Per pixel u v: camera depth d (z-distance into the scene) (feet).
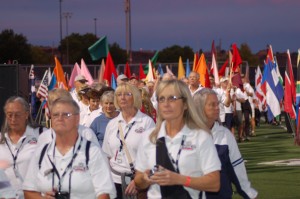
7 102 22.02
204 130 17.33
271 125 95.91
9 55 251.60
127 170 25.30
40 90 62.59
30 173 18.16
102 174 17.90
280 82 70.08
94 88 31.76
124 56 272.92
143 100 31.76
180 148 17.22
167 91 17.22
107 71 57.52
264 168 48.11
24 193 18.37
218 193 19.02
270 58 67.82
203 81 61.98
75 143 17.93
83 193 17.85
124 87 25.58
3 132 22.21
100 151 18.04
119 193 25.61
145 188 18.47
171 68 112.78
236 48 60.80
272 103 67.36
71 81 65.16
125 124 25.64
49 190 17.81
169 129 17.57
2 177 15.88
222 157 19.66
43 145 18.17
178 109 17.21
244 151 60.70
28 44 259.19
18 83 50.42
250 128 77.87
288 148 62.34
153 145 17.65
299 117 47.88
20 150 22.02
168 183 16.63
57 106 17.57
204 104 19.61
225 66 71.20
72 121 17.60
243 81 75.51
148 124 25.59
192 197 17.40
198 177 16.99
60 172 17.76
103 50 61.41
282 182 41.42
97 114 30.40
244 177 20.22
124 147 25.36
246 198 20.36
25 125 22.29
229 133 20.10
